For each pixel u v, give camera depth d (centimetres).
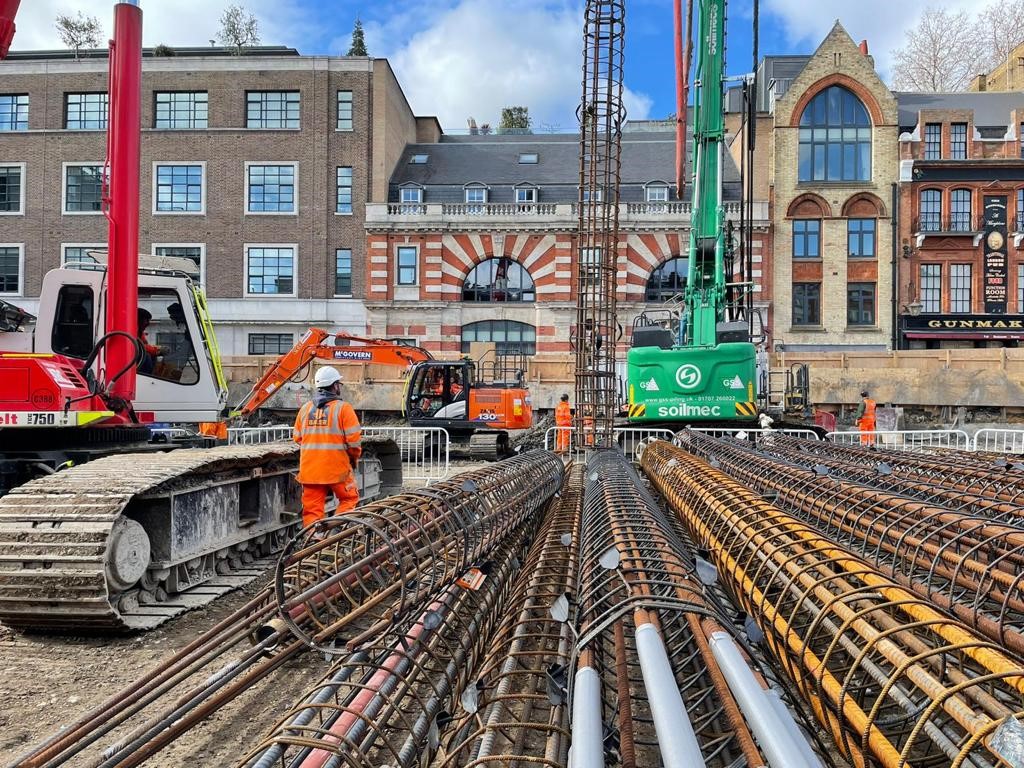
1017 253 3008
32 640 503
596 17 1278
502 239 3044
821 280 3027
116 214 706
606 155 1308
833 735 290
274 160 3066
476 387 1788
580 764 192
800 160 3055
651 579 348
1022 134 3088
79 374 752
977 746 247
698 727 301
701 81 1379
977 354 2322
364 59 3059
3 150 3103
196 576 614
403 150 3438
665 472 838
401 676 347
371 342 1745
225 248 3064
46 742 307
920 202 3053
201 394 984
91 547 474
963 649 245
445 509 468
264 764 271
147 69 3069
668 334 1434
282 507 780
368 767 288
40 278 3081
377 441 1050
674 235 2995
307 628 404
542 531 642
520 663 380
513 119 5097
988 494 584
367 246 3055
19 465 704
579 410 1313
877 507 512
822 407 2364
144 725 320
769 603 404
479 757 288
